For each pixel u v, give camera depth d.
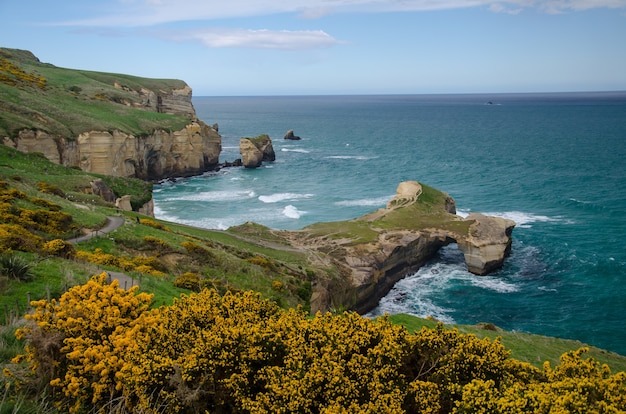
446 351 12.97
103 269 24.88
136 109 107.88
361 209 84.38
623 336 42.50
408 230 59.97
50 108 81.12
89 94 109.00
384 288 52.53
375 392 11.16
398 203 71.12
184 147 107.06
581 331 43.41
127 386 10.95
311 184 104.38
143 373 10.99
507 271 56.66
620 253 59.62
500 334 28.83
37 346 11.63
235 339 11.88
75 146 76.38
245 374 11.38
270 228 68.38
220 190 97.50
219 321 12.94
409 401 11.59
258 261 39.88
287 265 44.09
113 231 34.62
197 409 10.82
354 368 11.75
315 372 11.29
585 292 50.56
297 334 12.65
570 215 76.56
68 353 11.45
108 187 59.34
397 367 12.11
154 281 25.03
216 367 11.48
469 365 12.48
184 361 11.37
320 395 11.12
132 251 32.88
